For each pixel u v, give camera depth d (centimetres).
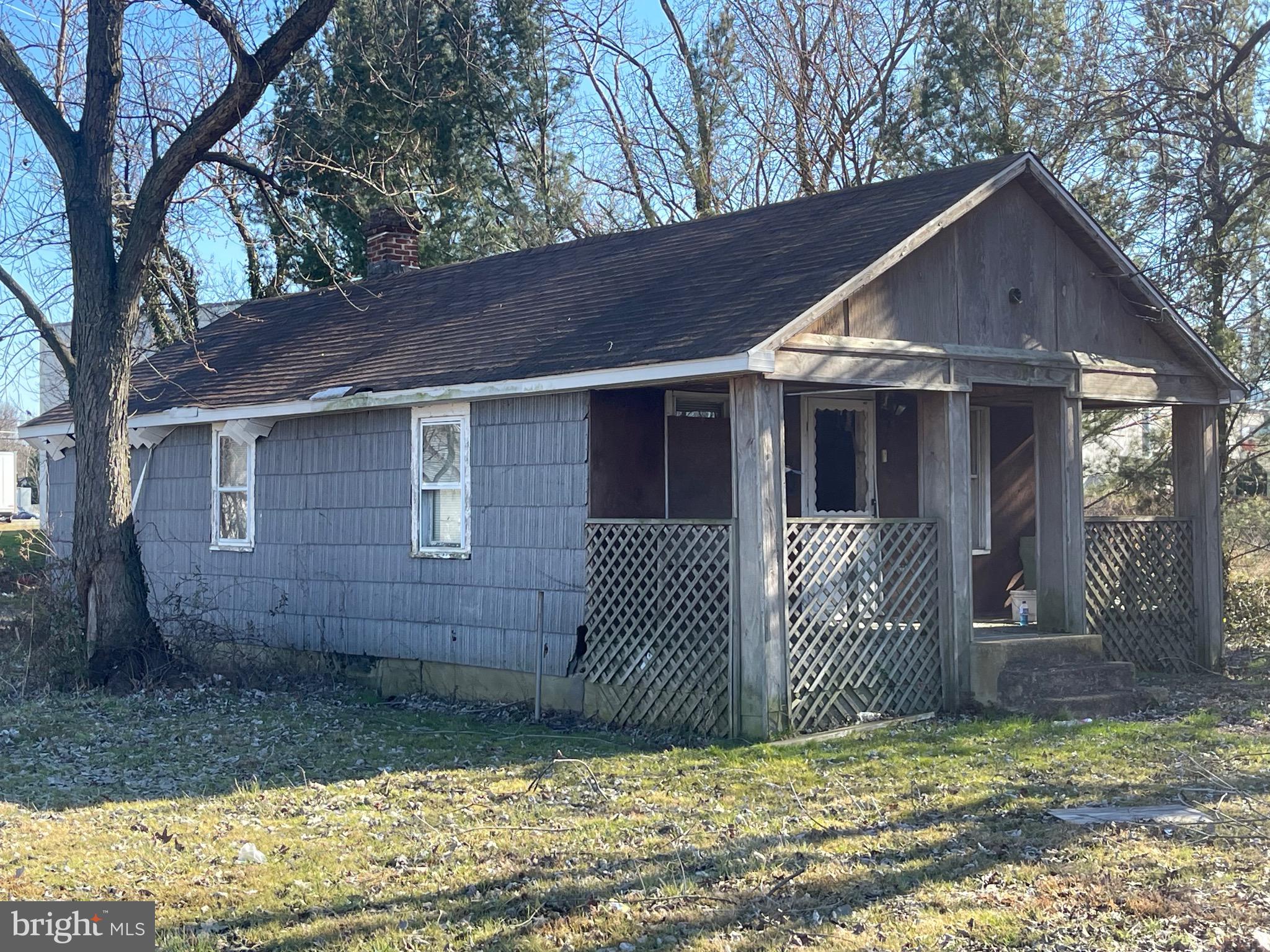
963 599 1111
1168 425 1898
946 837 680
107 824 737
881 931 538
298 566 1448
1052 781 815
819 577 1022
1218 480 1395
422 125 2550
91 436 1311
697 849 663
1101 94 1681
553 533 1150
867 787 810
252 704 1227
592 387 1066
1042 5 2217
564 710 1136
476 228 2686
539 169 2916
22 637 1430
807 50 2736
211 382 1606
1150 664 1348
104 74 1305
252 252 2616
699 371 962
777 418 982
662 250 1354
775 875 618
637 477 1163
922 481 1130
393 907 581
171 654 1353
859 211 1194
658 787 825
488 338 1288
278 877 629
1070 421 1220
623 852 663
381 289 1756
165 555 1658
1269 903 563
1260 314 1708
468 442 1242
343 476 1395
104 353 1315
